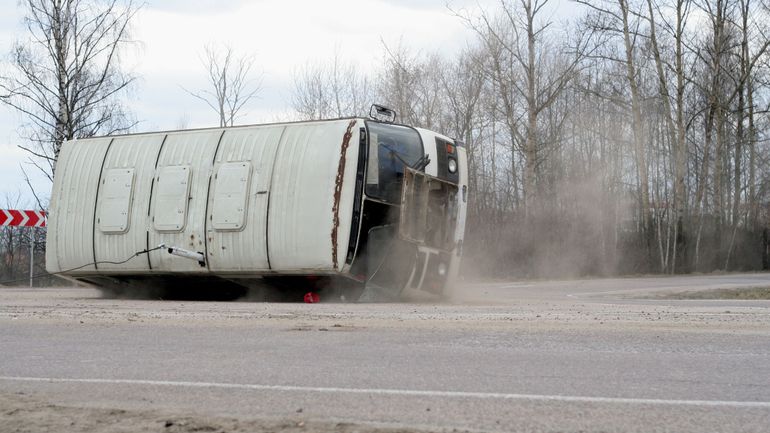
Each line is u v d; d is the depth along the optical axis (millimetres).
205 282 17844
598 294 21594
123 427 4734
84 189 18328
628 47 38812
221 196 16344
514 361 7203
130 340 9016
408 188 15641
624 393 5695
